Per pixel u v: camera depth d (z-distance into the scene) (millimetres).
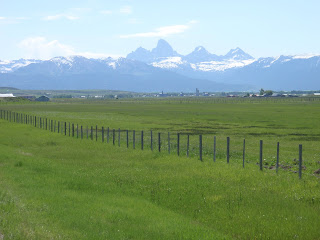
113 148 44656
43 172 29172
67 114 119000
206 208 19500
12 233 14141
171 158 36312
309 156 38406
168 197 21703
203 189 23328
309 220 17344
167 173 28562
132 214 17891
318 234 15727
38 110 145125
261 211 18734
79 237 14359
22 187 23438
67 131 66250
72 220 16547
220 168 30094
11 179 25547
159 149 41438
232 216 18156
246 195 21656
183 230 15672
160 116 108500
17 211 17266
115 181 26062
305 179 25656
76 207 18922
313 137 56750
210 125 77938
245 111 129375
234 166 30906
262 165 31922
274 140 53094
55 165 32438
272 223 17031
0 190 21766
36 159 35562
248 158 36594
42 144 49094
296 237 15430
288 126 74625
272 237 15477
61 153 41188
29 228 14914
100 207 19016
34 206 18547
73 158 37906
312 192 22094
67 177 27234
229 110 137375
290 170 29297
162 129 70250
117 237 14602
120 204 19938
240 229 16375
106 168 31578
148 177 27062
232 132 64312
